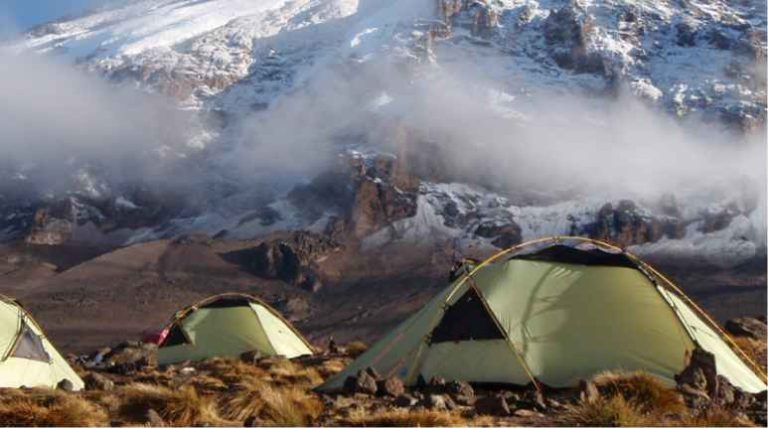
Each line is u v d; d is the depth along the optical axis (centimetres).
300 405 1489
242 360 3177
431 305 1858
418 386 1742
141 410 1500
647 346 1717
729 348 1842
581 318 1753
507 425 1330
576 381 1667
